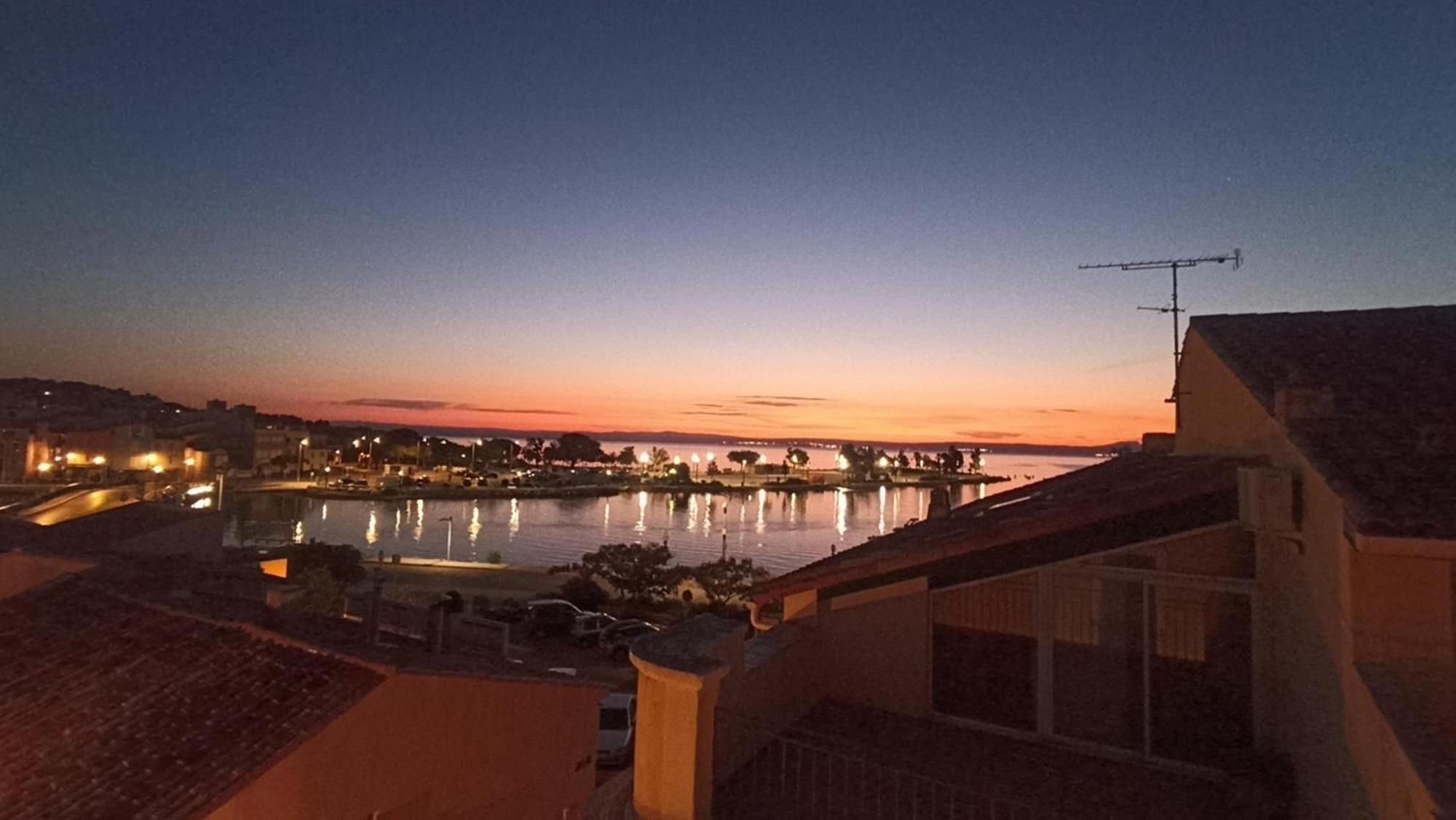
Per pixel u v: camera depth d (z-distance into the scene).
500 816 12.75
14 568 16.30
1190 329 10.44
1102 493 7.78
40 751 9.16
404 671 10.83
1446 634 4.27
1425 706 3.85
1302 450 5.50
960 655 7.91
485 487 163.38
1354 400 6.32
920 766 6.95
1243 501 6.25
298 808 9.22
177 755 9.02
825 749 6.30
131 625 12.20
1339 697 4.80
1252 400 7.52
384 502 137.88
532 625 33.53
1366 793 4.13
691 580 53.66
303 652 11.17
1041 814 6.10
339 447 196.88
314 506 126.56
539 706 13.79
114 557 18.64
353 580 46.72
